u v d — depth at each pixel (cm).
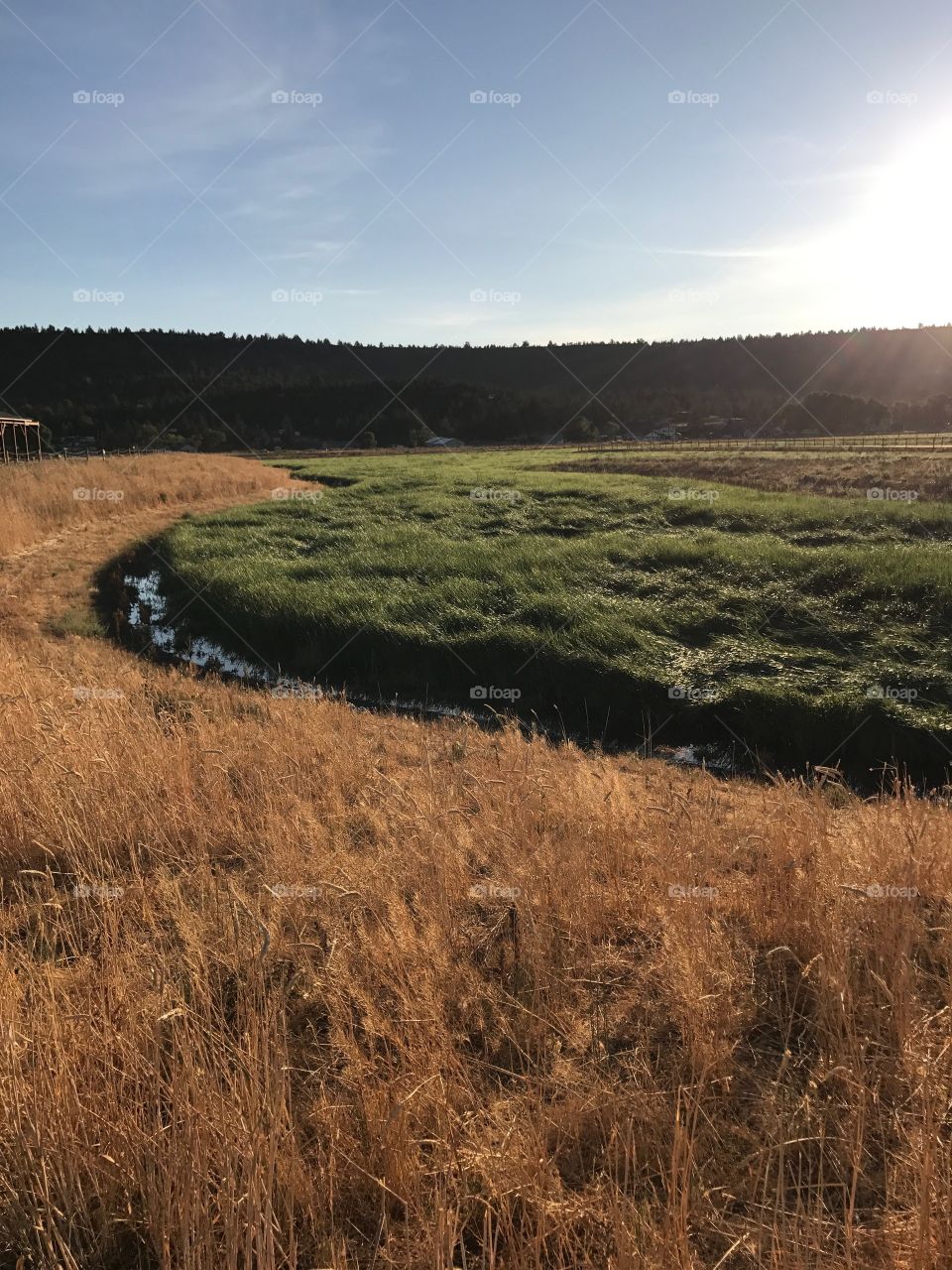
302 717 902
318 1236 265
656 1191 281
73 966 401
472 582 1781
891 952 396
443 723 1069
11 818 545
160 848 534
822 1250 248
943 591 1529
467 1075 328
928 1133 270
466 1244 270
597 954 427
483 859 532
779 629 1458
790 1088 327
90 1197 278
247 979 376
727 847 562
